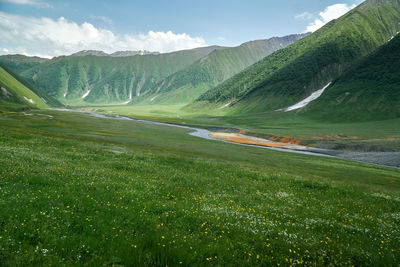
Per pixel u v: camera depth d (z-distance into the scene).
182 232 9.55
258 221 11.73
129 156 32.19
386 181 45.00
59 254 6.98
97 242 7.78
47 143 35.00
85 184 14.86
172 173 24.84
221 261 7.65
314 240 9.96
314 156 82.62
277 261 8.19
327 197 21.09
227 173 28.62
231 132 164.75
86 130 98.88
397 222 14.68
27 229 7.96
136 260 6.91
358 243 10.27
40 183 13.92
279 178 27.75
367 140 118.19
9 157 19.12
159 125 173.50
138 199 13.40
